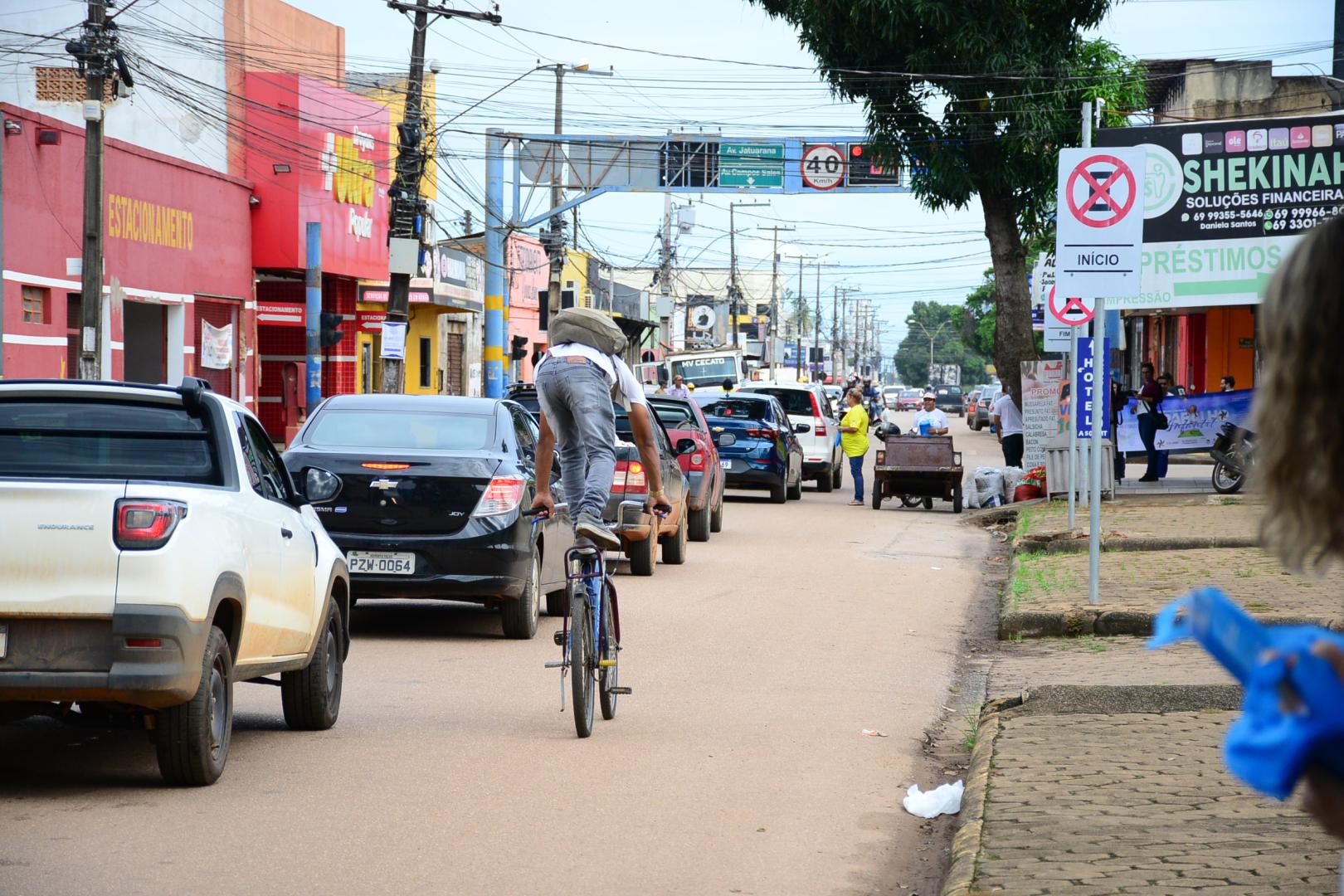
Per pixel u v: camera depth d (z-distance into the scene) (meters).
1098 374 19.67
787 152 78.31
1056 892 7.53
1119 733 11.89
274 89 59.69
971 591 24.25
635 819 9.98
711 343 130.25
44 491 9.81
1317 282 2.46
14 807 10.01
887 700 14.73
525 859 8.93
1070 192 18.75
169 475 11.03
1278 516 2.53
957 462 41.75
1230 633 2.19
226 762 11.52
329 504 17.83
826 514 40.09
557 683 15.47
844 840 9.59
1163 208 35.66
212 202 54.28
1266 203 35.22
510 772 11.32
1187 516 31.02
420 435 18.80
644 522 24.73
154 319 51.28
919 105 46.56
